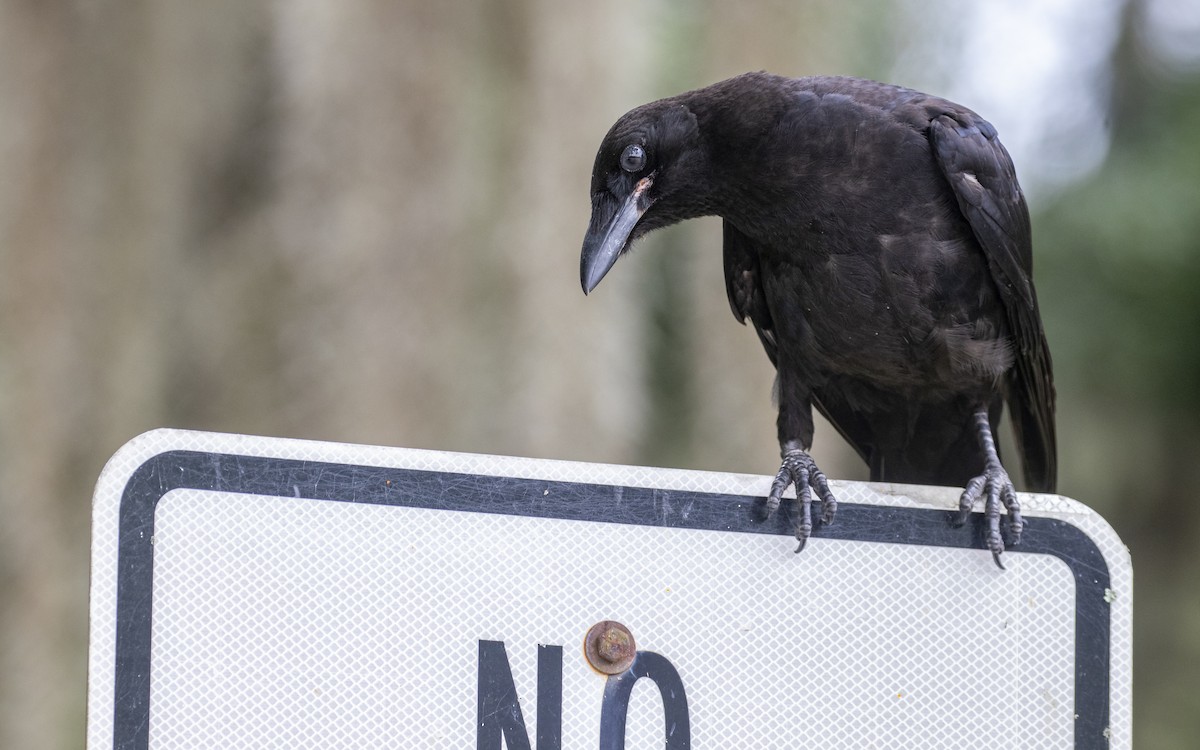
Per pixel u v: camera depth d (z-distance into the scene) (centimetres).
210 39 980
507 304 856
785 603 413
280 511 396
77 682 821
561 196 862
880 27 1302
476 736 396
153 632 387
